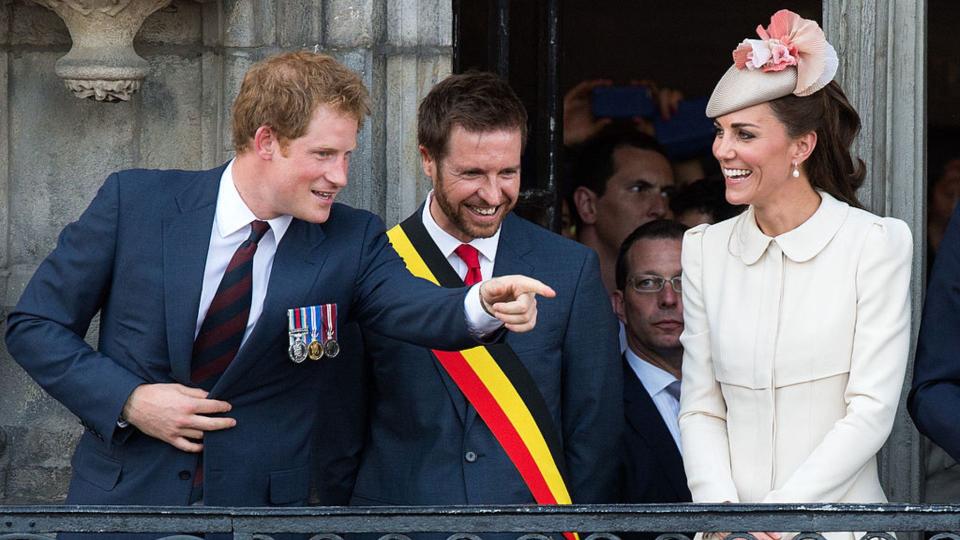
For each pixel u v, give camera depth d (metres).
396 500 16.47
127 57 18.73
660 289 19.72
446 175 16.22
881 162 19.92
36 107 19.80
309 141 14.86
